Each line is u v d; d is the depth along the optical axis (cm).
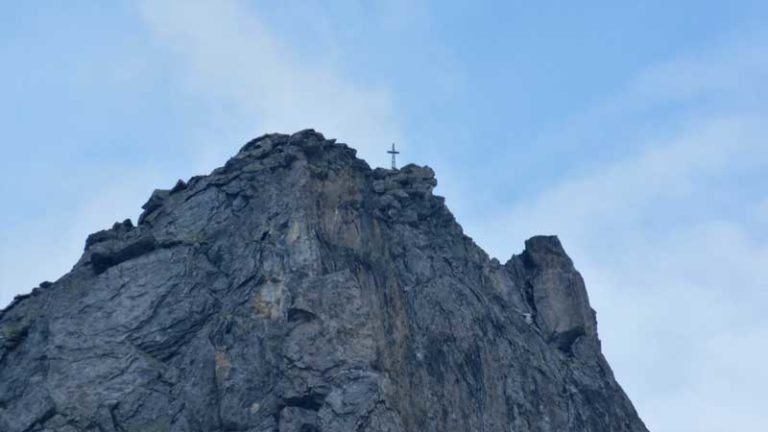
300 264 8612
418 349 8769
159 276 8812
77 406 8375
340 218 9062
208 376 8362
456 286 9275
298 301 8388
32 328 8844
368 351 8250
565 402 9225
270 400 8119
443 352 8856
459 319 9069
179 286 8769
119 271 8844
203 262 8881
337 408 7988
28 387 8494
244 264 8762
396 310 8831
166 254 8912
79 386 8438
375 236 9175
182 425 8256
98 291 8775
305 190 9000
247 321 8438
